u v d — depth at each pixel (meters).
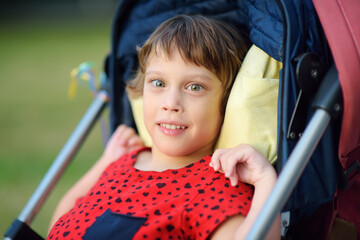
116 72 1.60
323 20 1.06
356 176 1.22
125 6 1.54
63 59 7.34
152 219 1.11
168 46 1.21
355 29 1.04
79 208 1.24
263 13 1.20
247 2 1.28
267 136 1.18
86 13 13.71
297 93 1.09
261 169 1.08
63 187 2.80
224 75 1.23
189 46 1.20
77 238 1.15
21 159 3.29
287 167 0.97
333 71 1.04
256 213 1.03
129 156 1.38
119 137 1.59
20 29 10.98
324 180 1.15
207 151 1.28
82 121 1.67
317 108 1.02
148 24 1.50
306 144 0.98
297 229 1.29
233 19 1.38
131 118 1.66
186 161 1.26
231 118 1.21
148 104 1.24
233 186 1.13
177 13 1.45
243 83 1.21
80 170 3.05
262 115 1.19
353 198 1.25
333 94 1.01
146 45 1.28
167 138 1.21
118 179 1.27
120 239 1.10
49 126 4.12
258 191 1.07
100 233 1.13
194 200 1.12
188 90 1.21
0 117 4.42
